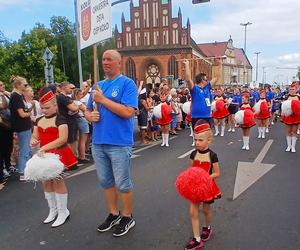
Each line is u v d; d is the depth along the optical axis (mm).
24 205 5316
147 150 9852
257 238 3957
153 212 4801
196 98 7473
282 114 9172
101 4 5066
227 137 12367
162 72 65062
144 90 11008
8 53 46719
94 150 4199
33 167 4199
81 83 9734
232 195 5445
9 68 45844
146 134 11867
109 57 4047
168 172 7031
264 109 11836
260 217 4551
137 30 65500
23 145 6836
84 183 6363
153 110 10984
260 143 10734
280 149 9523
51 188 4578
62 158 4535
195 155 4039
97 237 4105
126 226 4176
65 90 7719
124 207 4223
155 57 65062
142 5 65000
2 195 5852
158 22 64750
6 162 7184
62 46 59031
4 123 6840
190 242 3760
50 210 4652
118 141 4004
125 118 3980
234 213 4699
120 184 4090
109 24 4906
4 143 7074
